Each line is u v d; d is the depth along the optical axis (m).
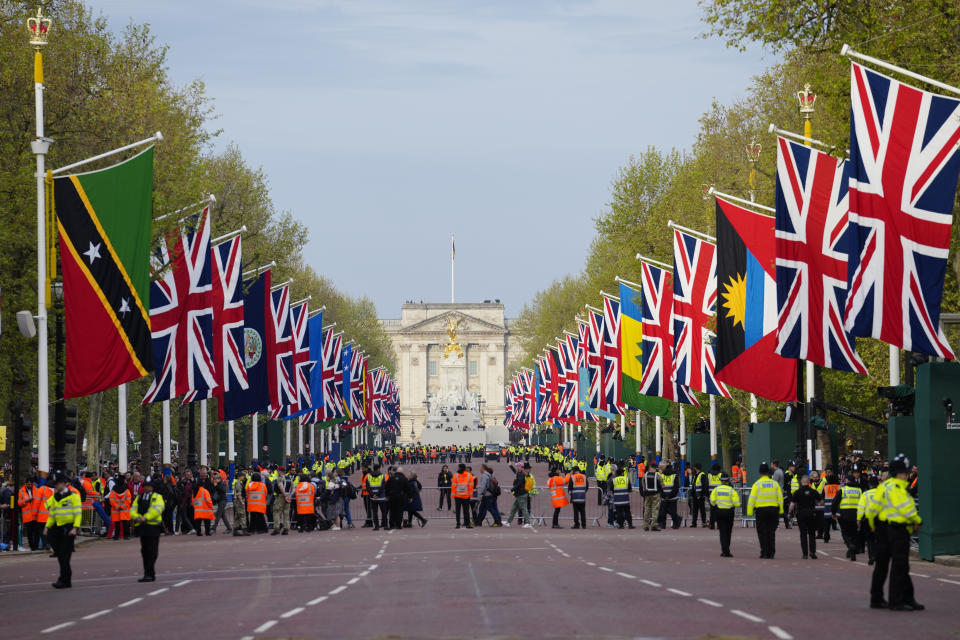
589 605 55.09
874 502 55.06
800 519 88.56
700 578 70.06
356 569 80.12
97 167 131.00
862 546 89.44
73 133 130.38
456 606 55.19
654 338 144.12
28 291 123.94
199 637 47.44
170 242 127.50
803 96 124.25
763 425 145.25
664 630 46.38
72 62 132.38
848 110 104.75
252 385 149.50
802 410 127.25
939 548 85.56
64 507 73.94
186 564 90.44
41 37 103.75
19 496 107.06
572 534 125.19
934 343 76.88
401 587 65.56
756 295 112.88
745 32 98.44
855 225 77.94
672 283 144.38
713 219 173.88
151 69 152.25
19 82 124.62
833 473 108.25
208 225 125.94
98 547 115.06
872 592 55.06
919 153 77.25
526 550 97.12
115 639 47.91
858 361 96.31
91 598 66.62
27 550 107.81
